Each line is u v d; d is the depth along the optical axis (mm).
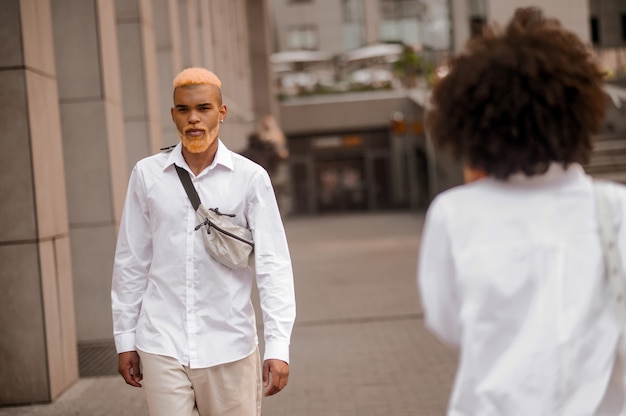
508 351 1930
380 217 33750
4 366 6363
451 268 2018
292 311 3273
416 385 6352
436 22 47562
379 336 8500
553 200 2006
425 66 38062
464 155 2088
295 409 5828
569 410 1896
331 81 41656
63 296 6832
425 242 2064
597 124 2068
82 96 8469
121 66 10578
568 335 1907
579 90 2023
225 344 3221
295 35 50125
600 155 17672
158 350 3193
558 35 2098
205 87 3244
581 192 2020
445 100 2113
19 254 6340
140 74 10562
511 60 2025
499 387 1904
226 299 3234
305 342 8391
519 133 2006
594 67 2084
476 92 2033
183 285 3227
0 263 6336
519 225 1984
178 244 3234
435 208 2066
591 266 1955
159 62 13227
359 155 40062
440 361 7160
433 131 2158
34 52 6426
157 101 11336
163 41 13211
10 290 6355
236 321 3244
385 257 16875
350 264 15945
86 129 8516
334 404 5910
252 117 29656
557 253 1955
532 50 2037
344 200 40250
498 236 1979
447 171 27344
